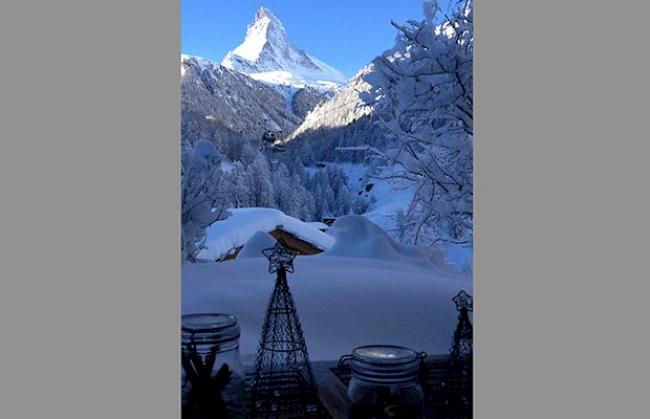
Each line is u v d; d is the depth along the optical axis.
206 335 0.87
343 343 1.41
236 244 3.58
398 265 2.35
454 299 1.13
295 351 1.08
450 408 1.01
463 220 3.39
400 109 3.12
